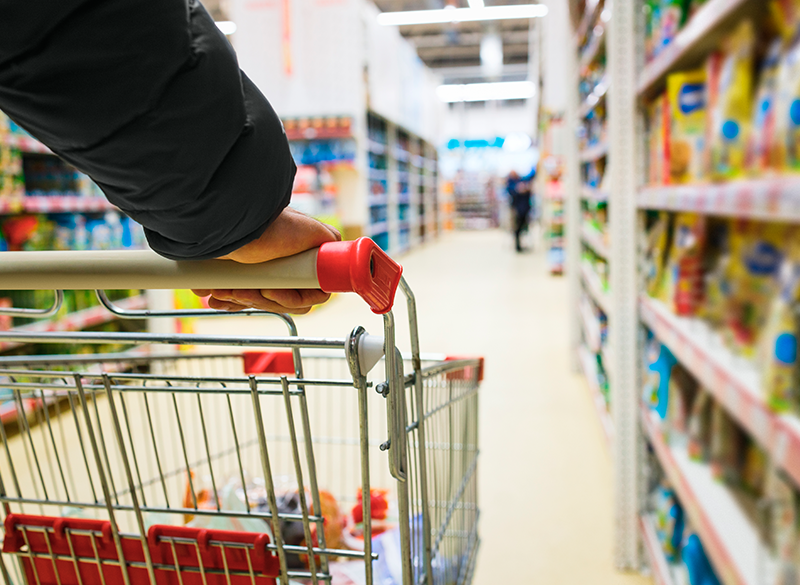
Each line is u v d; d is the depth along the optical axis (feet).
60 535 3.57
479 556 7.00
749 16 4.21
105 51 1.88
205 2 46.62
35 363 4.06
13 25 1.80
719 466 4.97
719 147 4.34
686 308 5.46
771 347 3.24
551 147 24.77
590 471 9.09
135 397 10.51
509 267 34.12
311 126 27.40
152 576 3.42
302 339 2.94
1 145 11.25
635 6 6.43
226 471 7.18
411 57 44.47
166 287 2.78
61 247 13.30
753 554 3.91
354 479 7.34
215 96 2.07
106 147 2.03
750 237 4.34
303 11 26.58
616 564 6.73
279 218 2.58
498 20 61.16
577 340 14.46
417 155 51.67
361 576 4.03
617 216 6.66
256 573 3.32
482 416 11.46
